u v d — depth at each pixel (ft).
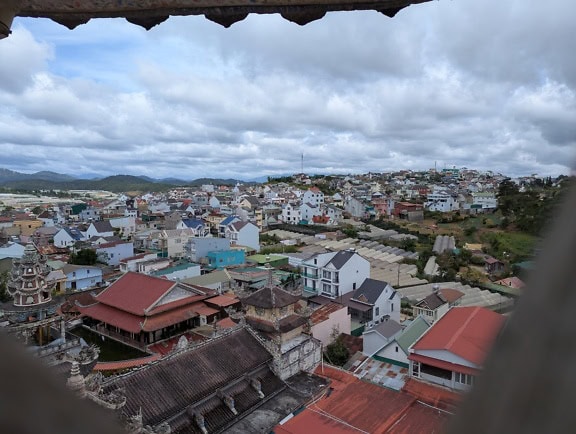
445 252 280.10
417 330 121.08
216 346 85.05
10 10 15.15
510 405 4.42
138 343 135.85
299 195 567.59
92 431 4.78
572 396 3.97
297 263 251.19
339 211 444.55
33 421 4.21
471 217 410.72
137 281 154.61
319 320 134.10
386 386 101.91
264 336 94.43
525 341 4.51
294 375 93.56
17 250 244.01
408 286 216.74
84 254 245.65
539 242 4.87
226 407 76.95
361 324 159.74
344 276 183.83
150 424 65.41
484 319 105.91
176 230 299.58
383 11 18.28
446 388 90.74
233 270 229.45
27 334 75.97
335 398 85.20
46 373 4.70
